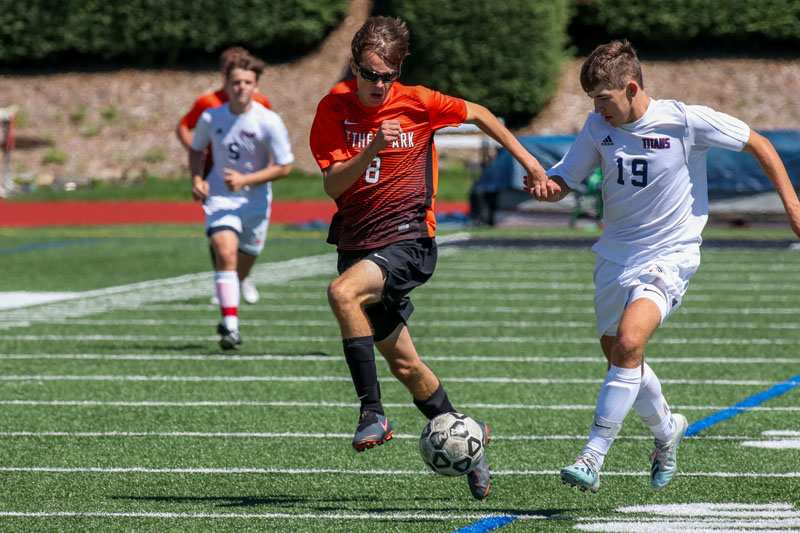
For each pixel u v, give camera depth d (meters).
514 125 122.38
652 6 128.25
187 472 19.61
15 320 40.16
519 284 51.56
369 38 16.80
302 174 118.62
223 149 32.56
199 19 132.00
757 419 23.97
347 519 16.45
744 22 128.12
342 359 32.09
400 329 17.47
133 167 120.62
